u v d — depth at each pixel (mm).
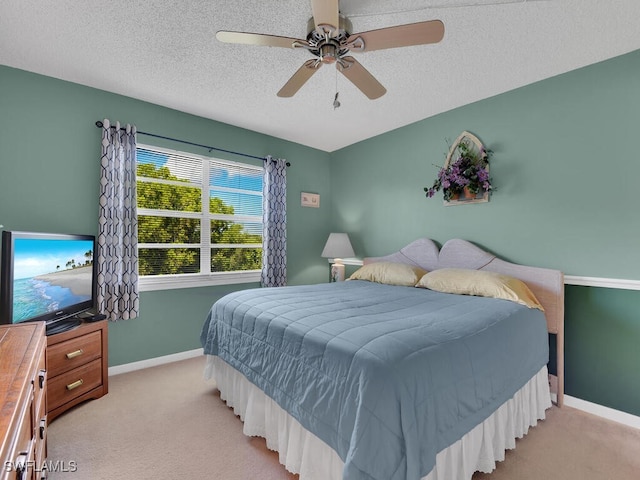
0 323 1800
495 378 1531
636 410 2049
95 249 2557
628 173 2107
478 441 1497
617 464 1658
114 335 2777
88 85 2650
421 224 3410
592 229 2256
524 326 1912
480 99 2871
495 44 2035
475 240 2939
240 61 2277
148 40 2041
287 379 1522
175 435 1893
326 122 3463
